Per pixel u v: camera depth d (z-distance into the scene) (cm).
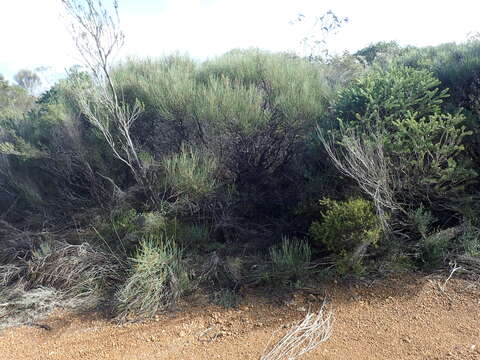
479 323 335
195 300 425
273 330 362
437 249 427
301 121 579
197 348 349
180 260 461
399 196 473
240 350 337
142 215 536
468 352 303
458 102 593
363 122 489
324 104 662
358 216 414
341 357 312
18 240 580
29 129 748
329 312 376
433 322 346
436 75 665
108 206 618
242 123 557
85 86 624
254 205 577
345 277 423
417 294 385
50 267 480
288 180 583
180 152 615
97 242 535
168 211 559
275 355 318
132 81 702
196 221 571
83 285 461
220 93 592
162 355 344
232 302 414
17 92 1352
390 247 433
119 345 366
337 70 895
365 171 442
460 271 405
